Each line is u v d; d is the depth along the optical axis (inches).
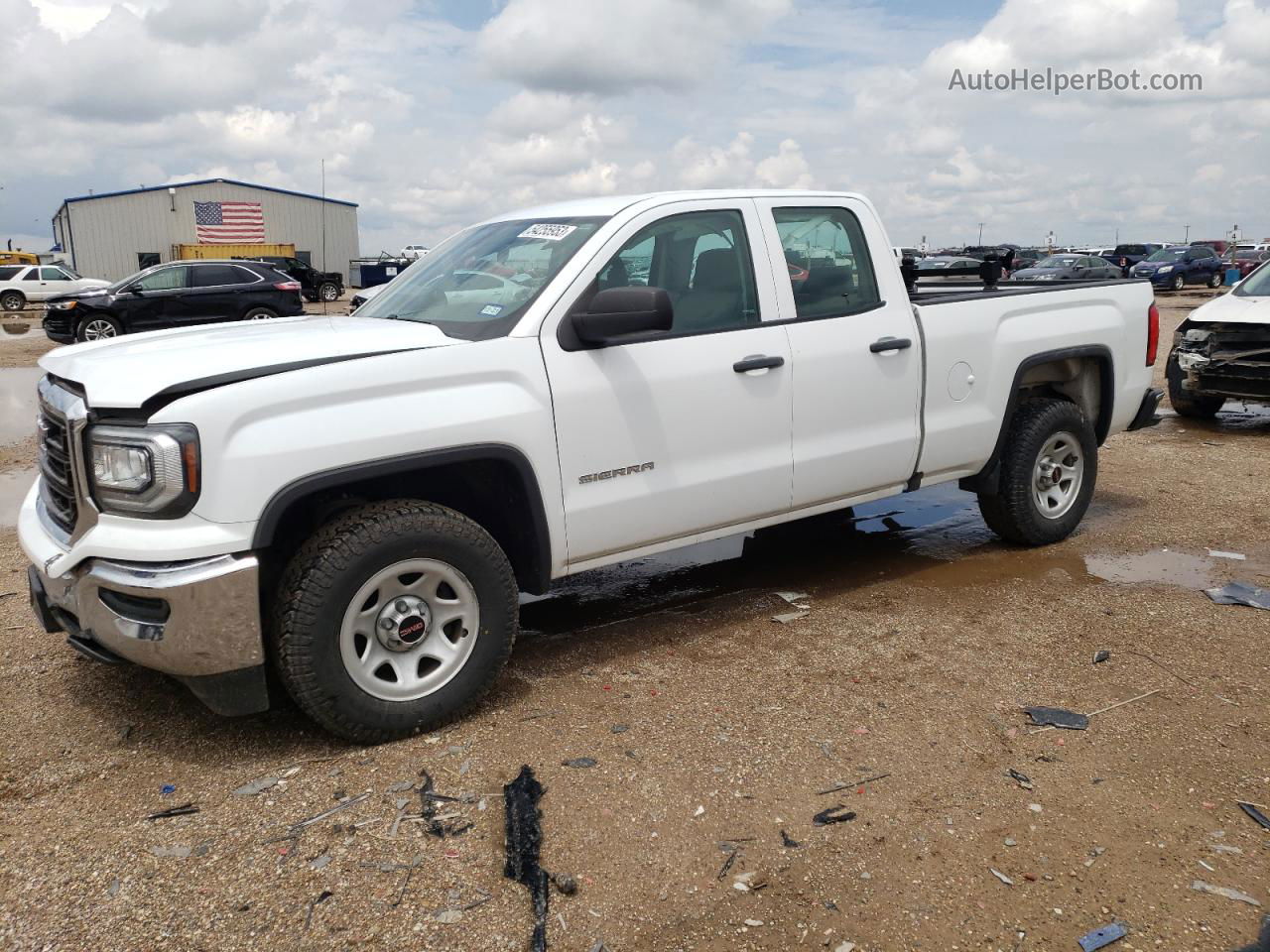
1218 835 110.7
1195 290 1453.0
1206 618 175.8
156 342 142.5
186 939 95.8
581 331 143.4
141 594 119.0
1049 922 97.0
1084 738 132.7
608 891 102.3
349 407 128.0
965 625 174.7
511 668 160.4
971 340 196.7
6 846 111.4
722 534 169.6
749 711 142.1
